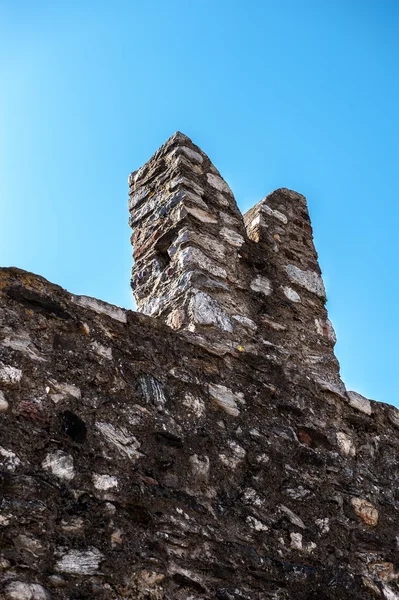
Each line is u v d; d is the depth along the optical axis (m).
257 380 6.86
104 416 5.66
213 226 7.80
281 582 5.77
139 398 5.94
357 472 6.88
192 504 5.70
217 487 5.94
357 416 7.25
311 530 6.22
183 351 6.50
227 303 7.34
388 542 6.57
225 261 7.62
